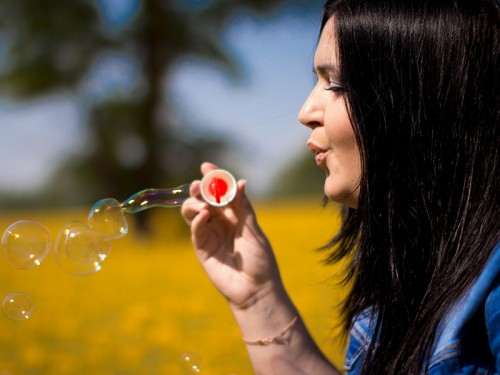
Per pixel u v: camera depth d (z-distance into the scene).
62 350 4.23
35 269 8.34
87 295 6.33
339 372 1.61
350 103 1.30
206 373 3.50
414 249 1.28
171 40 12.80
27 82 12.58
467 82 1.25
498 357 1.03
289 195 22.06
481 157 1.24
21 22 12.29
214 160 12.81
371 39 1.29
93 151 13.23
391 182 1.28
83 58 12.64
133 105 12.91
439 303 1.18
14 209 26.86
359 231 1.51
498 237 1.17
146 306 5.39
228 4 12.23
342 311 1.61
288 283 5.79
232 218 1.69
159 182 13.05
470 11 1.28
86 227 1.85
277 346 1.60
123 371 3.75
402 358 1.21
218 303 5.48
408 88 1.27
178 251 10.80
